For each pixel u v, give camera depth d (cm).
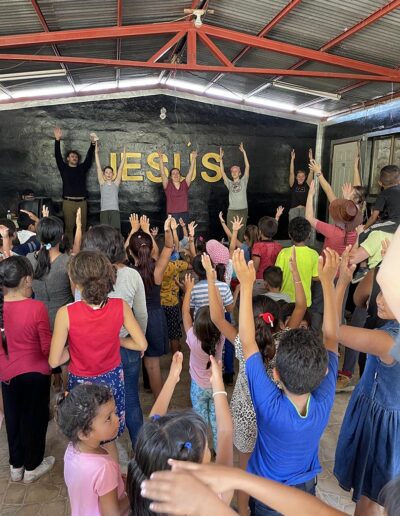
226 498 96
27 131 728
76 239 339
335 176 765
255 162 811
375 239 305
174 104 771
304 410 148
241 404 201
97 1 381
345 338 162
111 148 762
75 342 197
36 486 246
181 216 732
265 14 418
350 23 410
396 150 609
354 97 652
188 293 274
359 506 187
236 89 725
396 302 75
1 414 266
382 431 173
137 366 241
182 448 105
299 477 155
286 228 845
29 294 239
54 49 491
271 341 186
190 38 448
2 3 362
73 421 150
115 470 149
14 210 741
